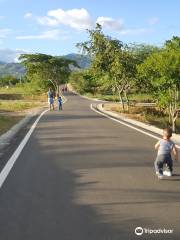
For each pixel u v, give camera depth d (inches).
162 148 424.8
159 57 1160.2
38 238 258.1
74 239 256.1
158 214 304.8
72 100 2910.9
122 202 337.1
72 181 414.9
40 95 4097.0
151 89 1409.9
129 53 1604.3
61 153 596.7
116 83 1694.1
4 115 1421.0
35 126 1030.4
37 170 472.7
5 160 541.0
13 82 6663.4
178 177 430.0
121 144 692.7
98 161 529.7
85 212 310.2
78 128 974.4
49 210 315.9
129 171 463.8
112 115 1443.2
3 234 265.6
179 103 1258.0
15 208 322.0
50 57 4411.9
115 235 262.4
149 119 1504.7
